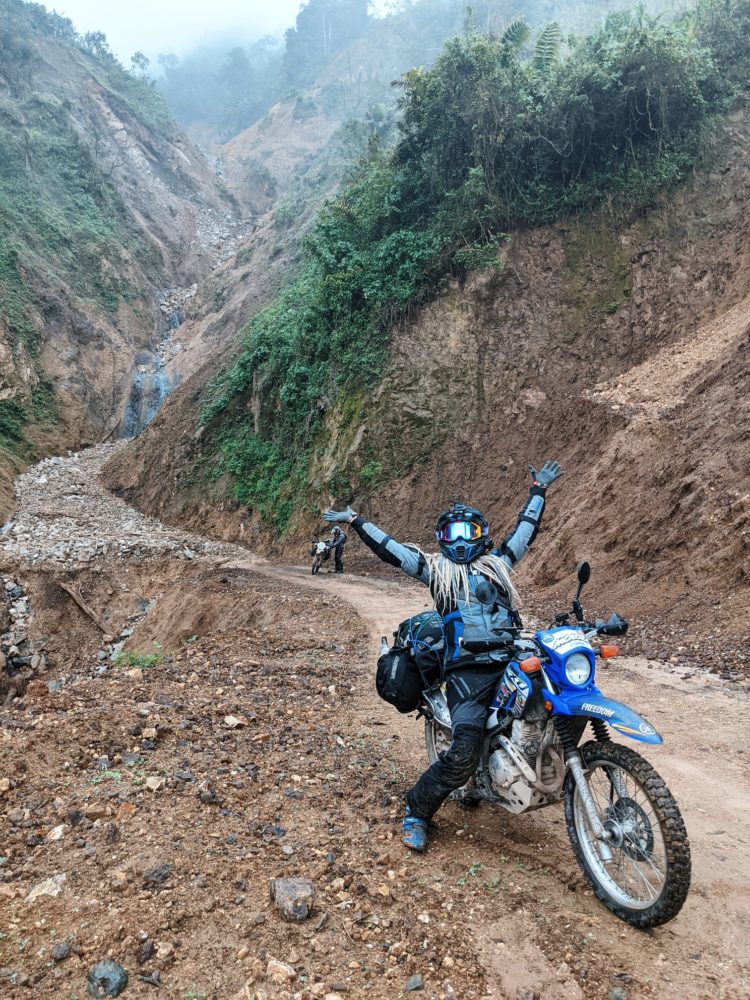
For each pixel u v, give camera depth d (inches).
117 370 2043.6
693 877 141.9
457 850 150.4
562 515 611.5
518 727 137.3
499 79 930.7
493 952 117.0
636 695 266.7
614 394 727.7
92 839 140.0
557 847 152.7
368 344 1033.5
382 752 205.3
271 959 111.3
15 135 2431.1
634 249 880.9
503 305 938.1
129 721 198.5
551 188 941.2
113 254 2332.7
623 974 112.1
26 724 186.9
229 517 1246.9
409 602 581.3
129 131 3184.1
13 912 118.6
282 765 184.9
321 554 840.9
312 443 1104.8
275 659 319.0
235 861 136.6
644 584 413.7
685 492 435.2
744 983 110.4
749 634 303.0
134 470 1568.7
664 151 891.4
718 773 194.1
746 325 605.3
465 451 911.7
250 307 2126.0
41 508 1364.4
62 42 3380.9
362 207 1105.4
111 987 102.7
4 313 1797.5
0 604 893.8
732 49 940.0
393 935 120.3
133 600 951.6
